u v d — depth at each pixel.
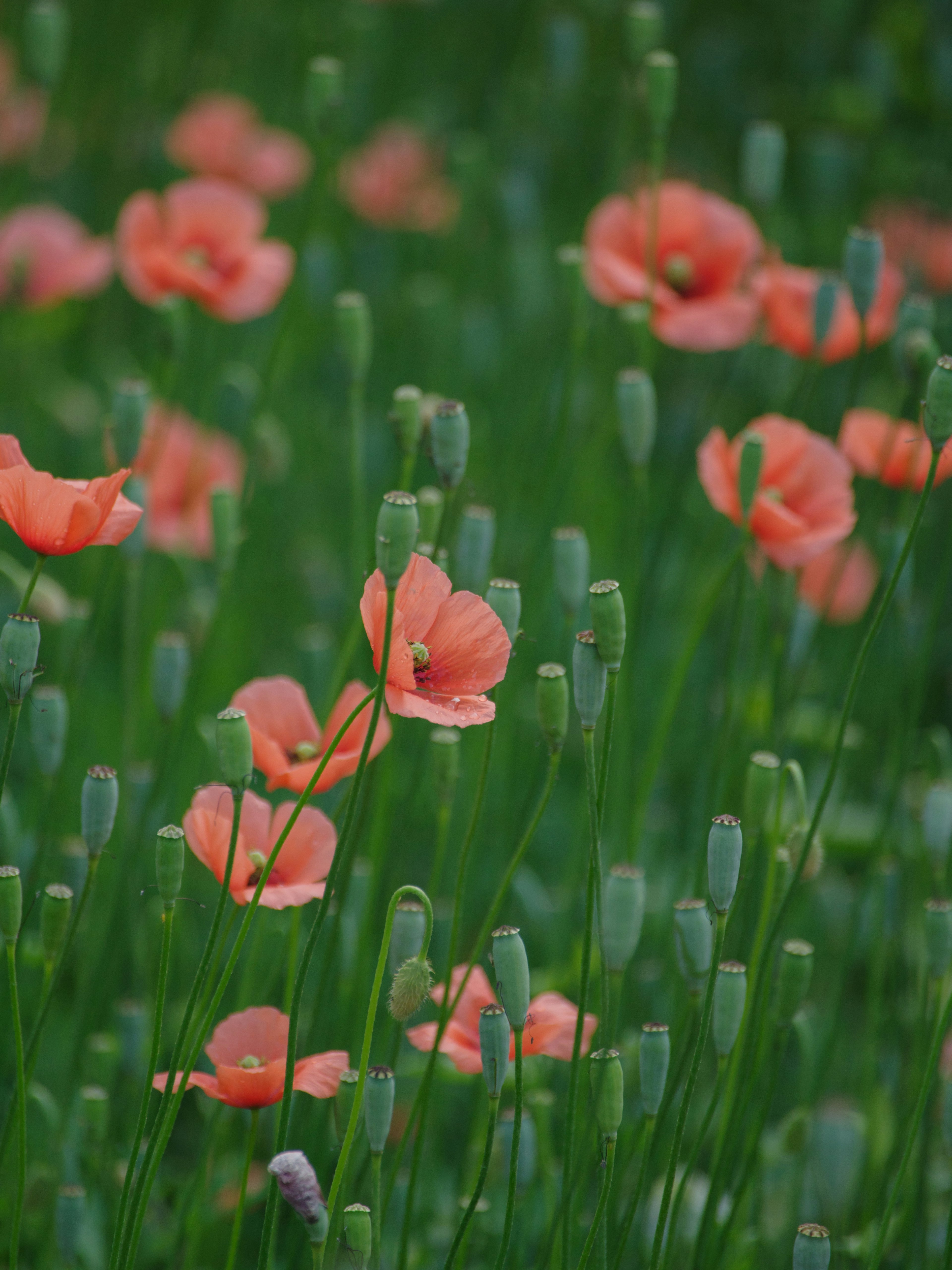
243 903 1.36
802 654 1.52
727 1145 1.41
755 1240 1.45
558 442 1.58
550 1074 1.49
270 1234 1.34
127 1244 1.36
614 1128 1.35
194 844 1.37
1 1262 1.46
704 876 1.50
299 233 1.59
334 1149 1.43
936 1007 1.43
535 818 1.37
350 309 1.48
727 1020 1.37
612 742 1.57
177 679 1.46
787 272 1.57
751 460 1.45
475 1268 1.45
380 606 1.34
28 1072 1.39
